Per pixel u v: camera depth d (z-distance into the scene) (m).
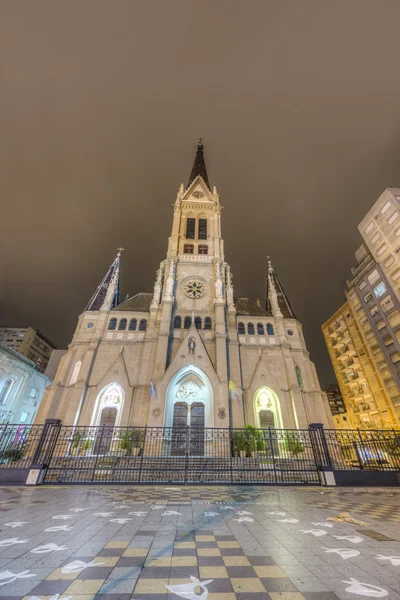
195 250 44.41
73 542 5.56
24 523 6.91
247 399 31.86
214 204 50.38
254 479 16.09
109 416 30.22
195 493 12.30
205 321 36.59
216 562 4.66
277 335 37.38
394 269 48.66
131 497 11.06
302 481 15.52
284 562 4.68
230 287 40.69
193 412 29.84
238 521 7.46
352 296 57.00
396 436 17.06
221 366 31.44
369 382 52.28
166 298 36.31
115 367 32.69
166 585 3.81
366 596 3.55
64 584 3.77
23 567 4.31
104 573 4.15
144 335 35.88
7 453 17.67
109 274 46.69
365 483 14.70
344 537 6.08
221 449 25.92
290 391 32.59
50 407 29.58
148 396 31.05
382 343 49.50
